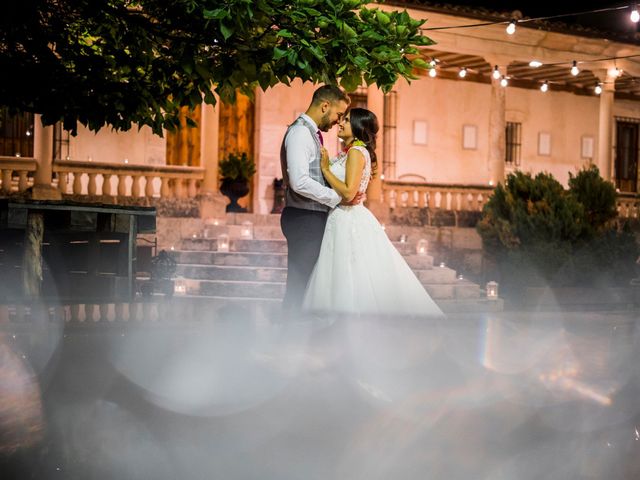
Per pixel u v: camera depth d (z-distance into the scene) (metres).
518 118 21.23
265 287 11.93
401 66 5.89
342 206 6.59
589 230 13.66
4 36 6.80
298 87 18.33
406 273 6.66
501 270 13.80
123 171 14.58
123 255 8.98
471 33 17.34
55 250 9.43
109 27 7.00
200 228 14.42
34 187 13.89
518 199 13.93
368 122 6.57
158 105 7.07
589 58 18.69
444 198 17.31
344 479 3.49
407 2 16.33
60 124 16.05
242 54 6.30
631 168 23.11
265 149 18.05
